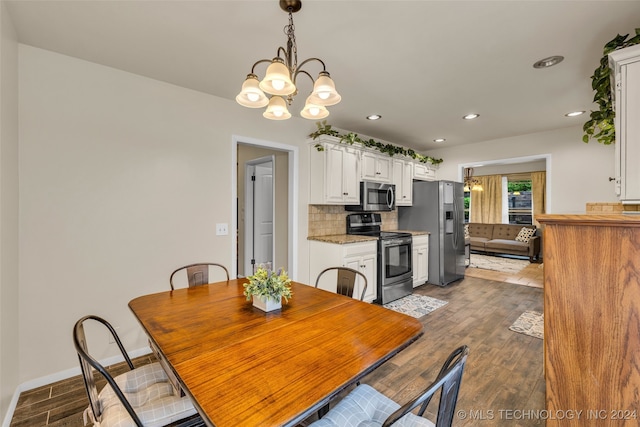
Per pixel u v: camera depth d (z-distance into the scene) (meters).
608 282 1.15
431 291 4.23
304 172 3.64
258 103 1.59
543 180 7.67
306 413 0.80
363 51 2.06
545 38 1.91
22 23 1.76
